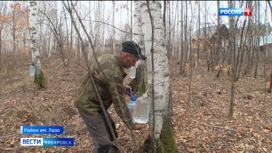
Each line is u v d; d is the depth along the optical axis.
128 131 3.77
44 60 12.38
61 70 9.98
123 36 11.42
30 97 6.26
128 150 3.18
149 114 2.65
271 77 6.20
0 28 11.76
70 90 6.86
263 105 5.18
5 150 3.44
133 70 3.98
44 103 5.21
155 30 2.50
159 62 2.55
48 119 4.45
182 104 5.35
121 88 2.31
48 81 8.20
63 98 5.98
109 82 2.24
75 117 4.68
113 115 4.63
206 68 10.86
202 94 6.16
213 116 4.58
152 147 2.68
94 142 2.59
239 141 3.53
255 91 6.45
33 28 7.26
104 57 2.36
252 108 4.98
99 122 2.50
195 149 3.28
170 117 2.74
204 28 10.26
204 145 3.38
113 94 2.27
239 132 3.81
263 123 4.19
